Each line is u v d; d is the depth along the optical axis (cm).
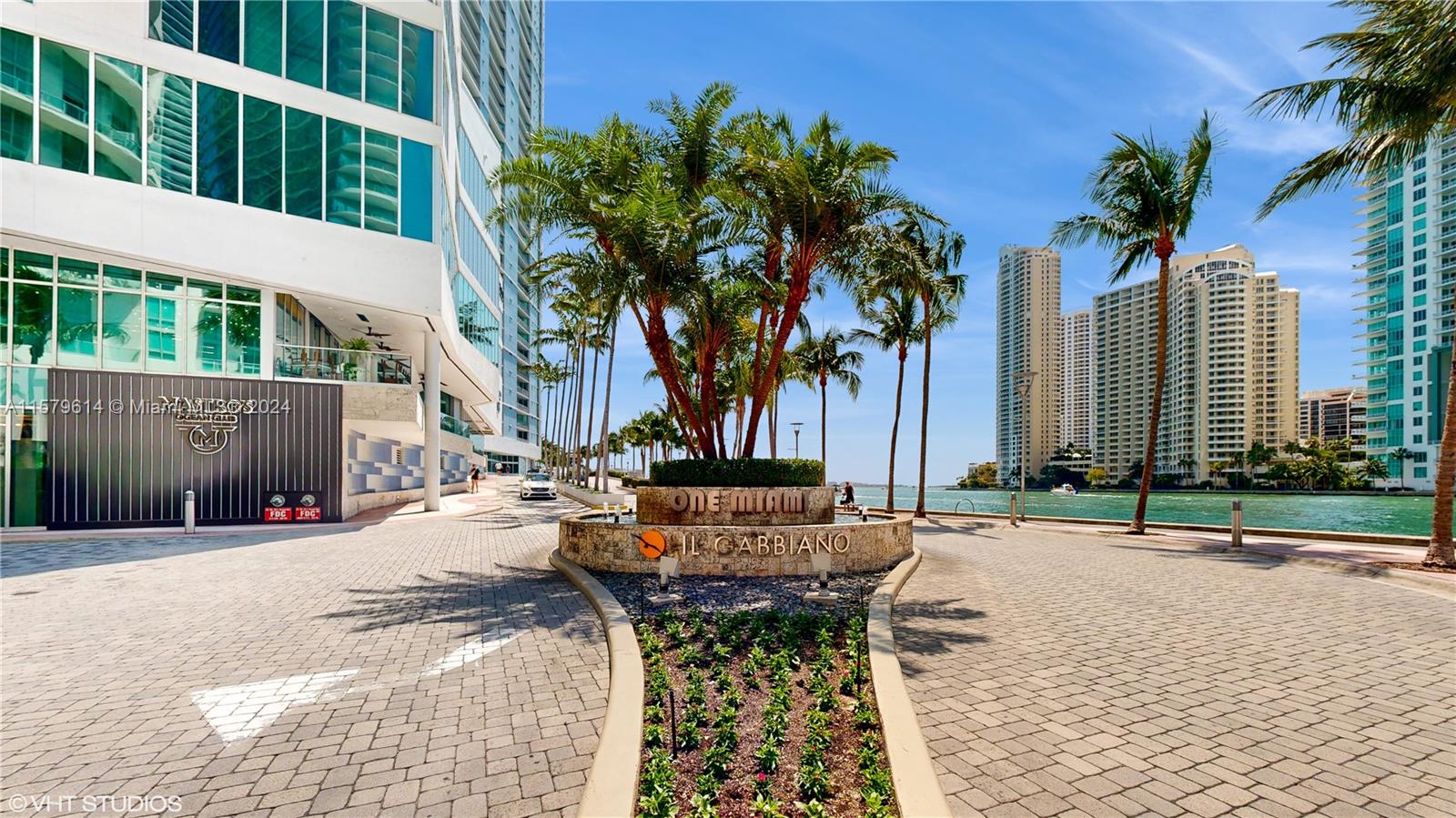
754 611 805
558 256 1659
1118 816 345
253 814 352
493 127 7838
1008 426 14100
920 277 1474
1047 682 557
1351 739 445
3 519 1706
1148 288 12862
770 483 1317
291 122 1988
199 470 1859
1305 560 1283
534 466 11444
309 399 1998
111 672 594
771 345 2433
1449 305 9738
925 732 452
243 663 617
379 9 2153
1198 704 507
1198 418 12344
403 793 375
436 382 2555
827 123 1456
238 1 1919
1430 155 10000
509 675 581
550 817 349
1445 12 1042
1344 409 15588
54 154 1670
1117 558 1367
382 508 2756
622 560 1120
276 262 1944
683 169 1695
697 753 411
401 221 2197
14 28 1634
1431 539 1169
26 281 1722
